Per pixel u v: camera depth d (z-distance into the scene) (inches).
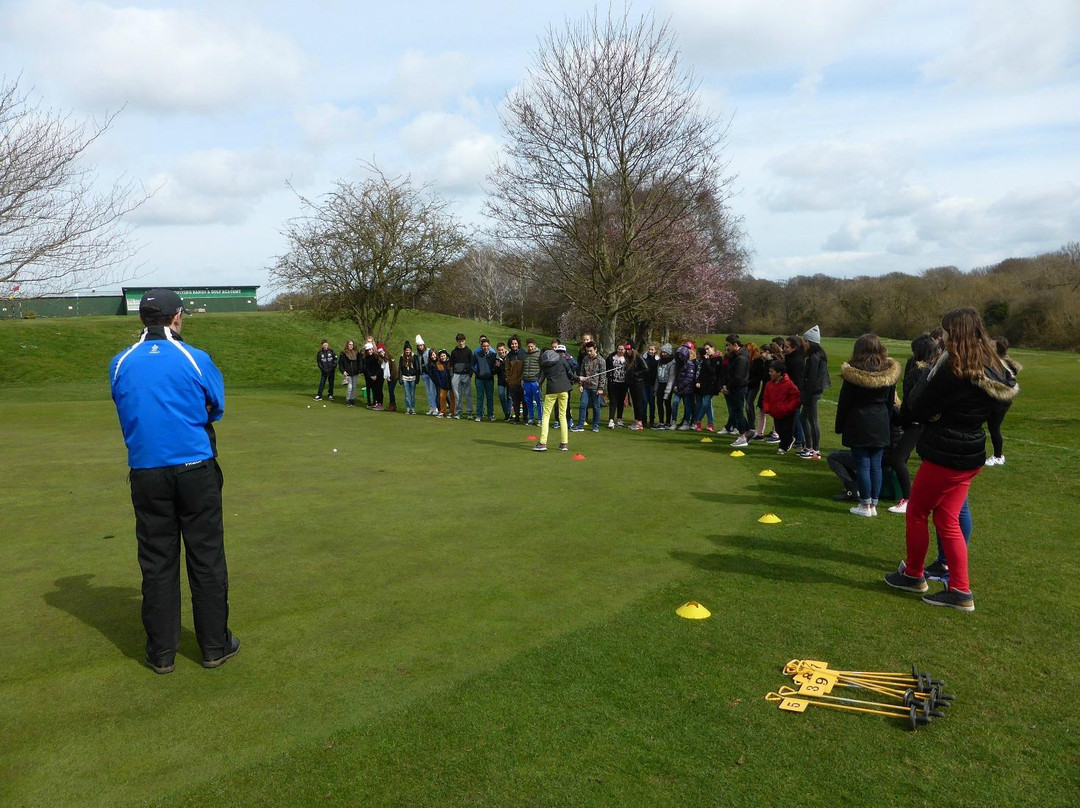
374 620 166.7
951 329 167.9
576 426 569.9
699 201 719.1
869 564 206.7
